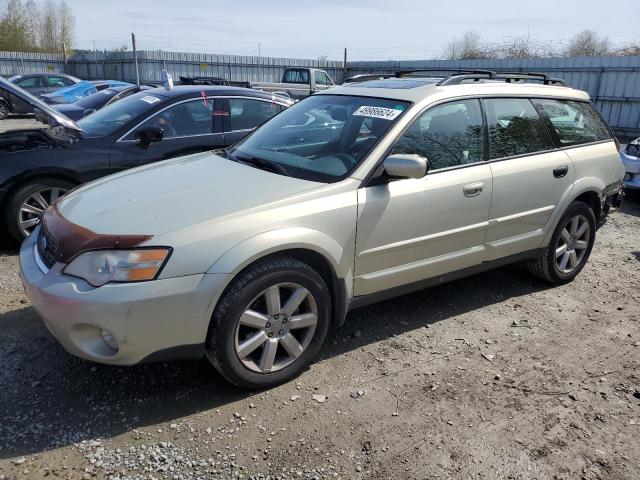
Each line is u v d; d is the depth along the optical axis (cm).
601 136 498
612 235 650
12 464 252
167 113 590
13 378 316
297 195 314
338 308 338
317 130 391
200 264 275
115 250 269
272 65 2895
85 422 282
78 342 272
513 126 423
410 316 416
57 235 293
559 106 465
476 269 413
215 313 286
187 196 313
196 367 336
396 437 281
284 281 303
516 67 2127
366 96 399
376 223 337
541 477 258
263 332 305
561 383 334
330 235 317
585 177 465
